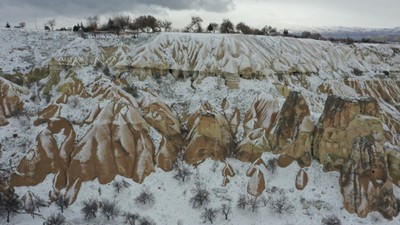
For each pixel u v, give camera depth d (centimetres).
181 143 5234
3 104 5522
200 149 4906
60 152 4872
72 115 5306
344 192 4459
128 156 4772
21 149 5031
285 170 4809
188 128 5456
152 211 4350
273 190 4597
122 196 4503
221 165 4822
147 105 5456
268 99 5575
